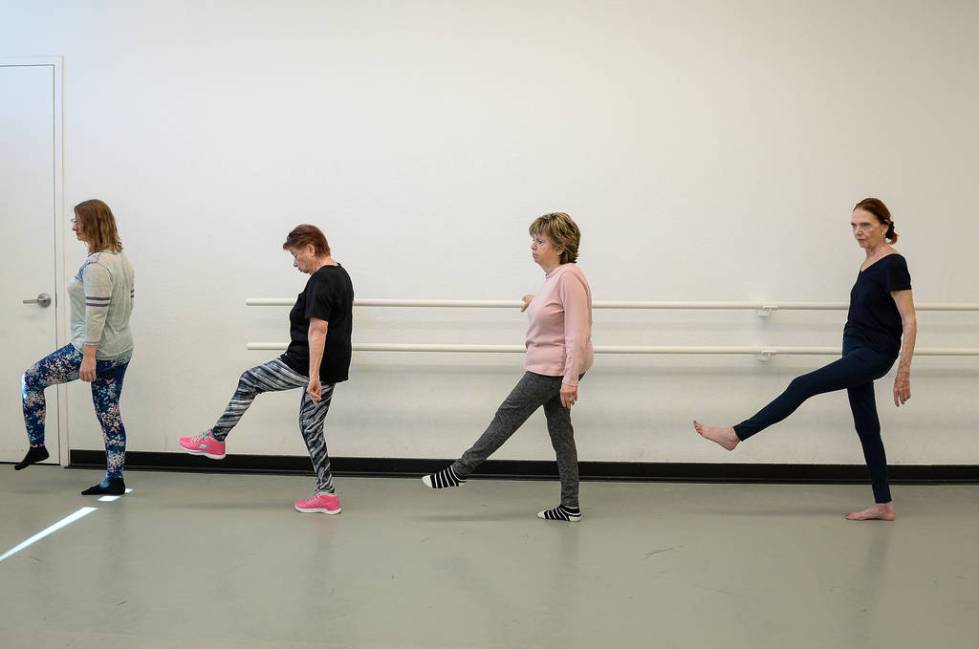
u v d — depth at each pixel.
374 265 3.89
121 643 2.13
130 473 3.93
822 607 2.44
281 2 3.84
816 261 3.85
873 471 3.34
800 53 3.79
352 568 2.71
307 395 3.31
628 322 3.88
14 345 4.03
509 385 3.92
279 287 3.92
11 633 2.18
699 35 3.79
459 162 3.85
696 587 2.59
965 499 3.65
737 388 3.91
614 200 3.84
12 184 3.98
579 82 3.81
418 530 3.13
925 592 2.57
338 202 3.88
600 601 2.46
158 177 3.92
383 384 3.94
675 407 3.91
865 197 3.83
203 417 3.98
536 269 3.87
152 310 3.96
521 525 3.21
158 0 3.88
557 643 2.18
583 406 3.93
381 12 3.82
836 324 3.88
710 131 3.82
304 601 2.43
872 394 3.35
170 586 2.53
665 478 3.93
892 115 3.80
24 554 2.80
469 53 3.82
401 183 3.87
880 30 3.78
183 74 3.89
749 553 2.92
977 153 3.82
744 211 3.84
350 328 3.33
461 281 3.88
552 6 3.79
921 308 3.75
